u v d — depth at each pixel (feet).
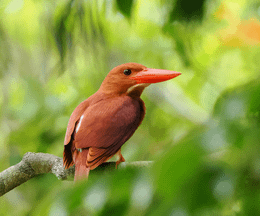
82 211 9.86
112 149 20.08
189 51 30.30
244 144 6.86
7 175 20.56
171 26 28.19
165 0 24.04
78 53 26.96
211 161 7.27
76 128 20.48
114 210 8.33
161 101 44.24
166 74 23.32
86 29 22.70
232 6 40.83
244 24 38.17
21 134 36.37
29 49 39.88
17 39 40.65
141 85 23.62
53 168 20.57
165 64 44.60
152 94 44.32
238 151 7.20
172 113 43.60
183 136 7.33
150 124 40.50
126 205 8.27
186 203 7.02
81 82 37.63
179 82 45.03
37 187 28.04
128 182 8.52
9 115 37.88
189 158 6.89
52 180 25.76
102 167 20.62
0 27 30.63
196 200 7.02
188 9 20.21
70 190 9.08
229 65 45.32
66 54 23.38
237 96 7.11
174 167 6.90
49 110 36.73
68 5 22.00
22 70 38.78
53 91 39.47
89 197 8.66
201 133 7.16
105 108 21.33
